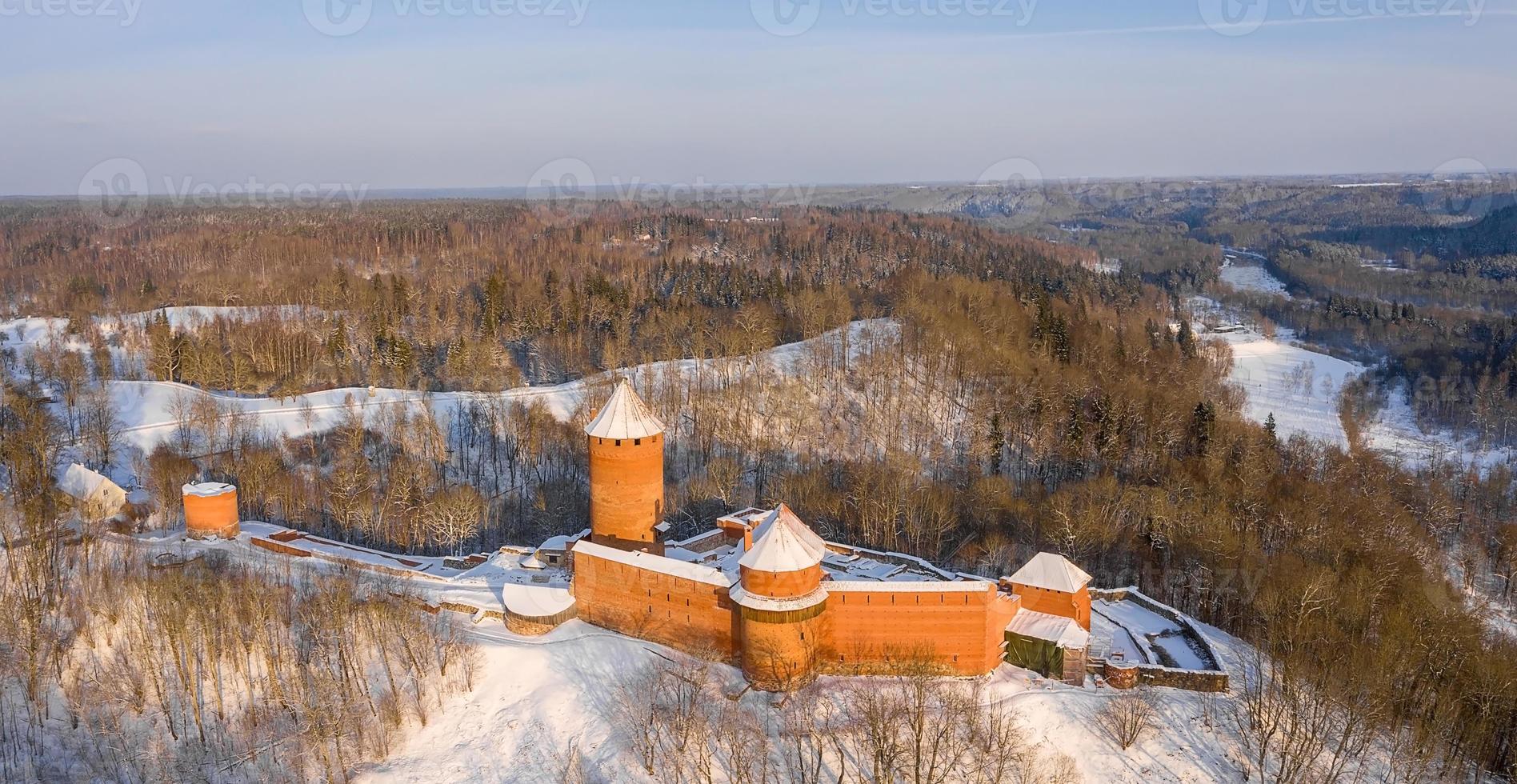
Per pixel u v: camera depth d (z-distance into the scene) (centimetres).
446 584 8788
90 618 7788
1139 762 6500
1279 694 7025
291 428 13700
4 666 7150
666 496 12481
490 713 7075
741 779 6050
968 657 7131
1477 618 9544
